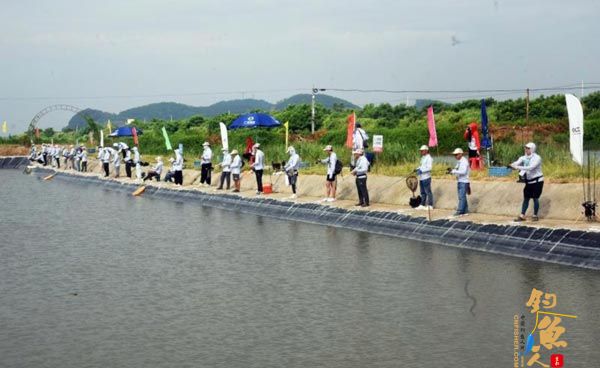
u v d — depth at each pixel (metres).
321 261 17.61
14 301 14.14
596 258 15.64
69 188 46.38
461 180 20.72
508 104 61.38
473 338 11.30
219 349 11.01
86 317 12.90
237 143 54.38
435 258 17.53
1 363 10.56
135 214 29.45
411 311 12.86
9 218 28.48
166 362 10.48
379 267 16.66
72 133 112.25
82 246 20.86
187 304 13.66
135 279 15.99
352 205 25.16
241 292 14.53
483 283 14.69
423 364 10.23
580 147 17.91
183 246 20.50
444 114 65.56
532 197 18.53
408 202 24.89
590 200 18.58
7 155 83.44
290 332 11.78
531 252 17.12
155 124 93.06
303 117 71.62
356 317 12.56
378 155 31.47
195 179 40.00
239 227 24.50
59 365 10.45
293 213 26.59
